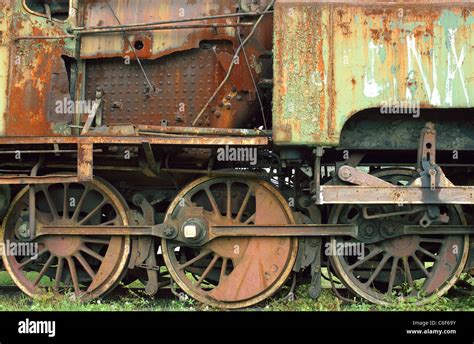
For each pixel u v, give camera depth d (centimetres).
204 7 691
